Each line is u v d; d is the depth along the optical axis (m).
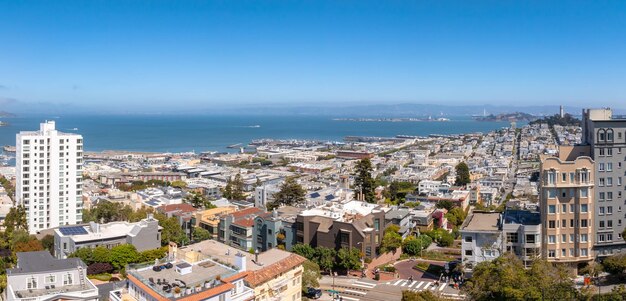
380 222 173.88
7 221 193.75
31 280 116.50
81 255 158.38
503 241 146.25
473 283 121.00
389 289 150.12
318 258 164.88
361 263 163.75
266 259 120.75
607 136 145.25
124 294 98.31
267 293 110.56
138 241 173.00
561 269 117.06
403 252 185.00
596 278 135.50
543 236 145.38
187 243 193.12
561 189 144.75
